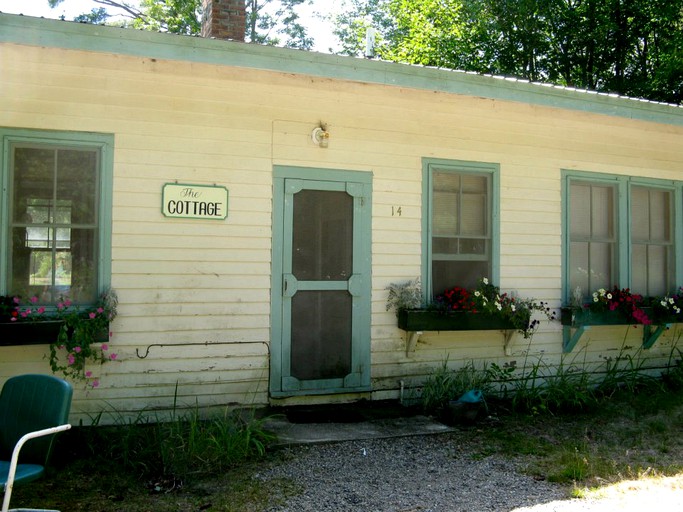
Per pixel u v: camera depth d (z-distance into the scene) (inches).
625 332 275.7
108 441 173.5
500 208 249.6
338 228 224.5
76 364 182.9
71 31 169.3
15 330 176.6
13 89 185.9
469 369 241.9
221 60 184.4
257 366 212.5
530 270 254.5
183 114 204.1
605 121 267.0
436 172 241.6
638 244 281.6
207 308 206.2
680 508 142.6
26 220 188.9
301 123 219.3
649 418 220.1
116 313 193.6
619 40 568.4
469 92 219.1
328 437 187.0
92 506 138.7
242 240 211.0
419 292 231.6
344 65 199.5
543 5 548.4
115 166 196.4
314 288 220.4
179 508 138.6
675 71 515.8
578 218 268.7
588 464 171.6
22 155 188.7
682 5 515.2
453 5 602.2
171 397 201.3
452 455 177.6
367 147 228.5
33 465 115.8
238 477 157.0
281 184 216.2
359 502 144.5
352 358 225.3
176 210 202.4
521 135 254.1
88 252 194.9
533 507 142.6
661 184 285.1
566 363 261.7
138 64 194.7
